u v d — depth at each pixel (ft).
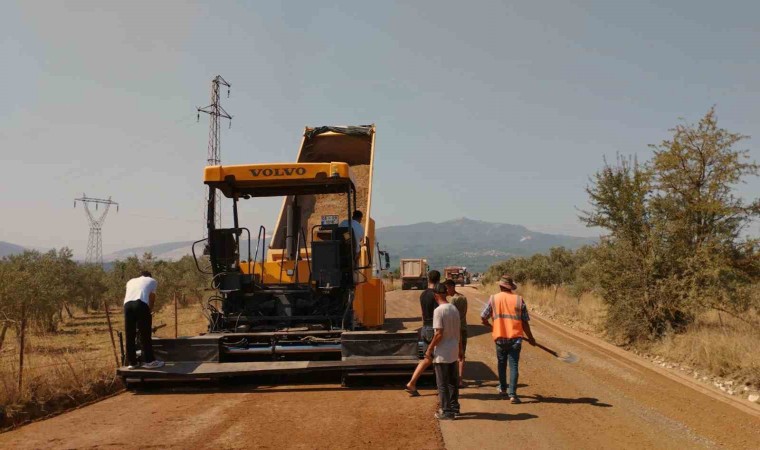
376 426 21.68
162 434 20.63
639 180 45.42
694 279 41.68
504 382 27.37
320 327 32.50
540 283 107.45
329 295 33.27
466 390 29.04
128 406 25.48
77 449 18.79
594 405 25.68
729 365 32.65
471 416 23.53
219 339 29.60
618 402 26.35
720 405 26.23
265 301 33.50
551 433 21.11
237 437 20.20
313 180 33.45
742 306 41.50
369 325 41.70
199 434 20.59
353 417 23.06
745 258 42.47
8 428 21.66
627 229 45.39
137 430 21.24
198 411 24.30
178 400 26.68
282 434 20.58
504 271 133.18
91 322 74.64
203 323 61.82
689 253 43.11
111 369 30.50
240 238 34.04
